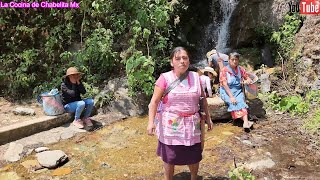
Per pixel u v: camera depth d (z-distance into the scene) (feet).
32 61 22.13
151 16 21.67
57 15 23.61
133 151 16.35
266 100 20.59
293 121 18.57
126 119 19.83
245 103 18.51
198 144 12.10
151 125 11.66
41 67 22.63
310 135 17.01
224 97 18.86
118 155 15.99
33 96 21.57
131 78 19.80
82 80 21.81
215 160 15.21
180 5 25.41
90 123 18.76
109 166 15.06
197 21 27.55
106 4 22.35
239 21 26.17
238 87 18.76
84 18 22.75
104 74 22.40
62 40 22.95
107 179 14.08
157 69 22.50
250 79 19.16
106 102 20.56
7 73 21.83
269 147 16.17
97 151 16.38
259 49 25.62
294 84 21.34
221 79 18.80
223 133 17.75
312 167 14.56
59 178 14.17
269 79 22.02
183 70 11.43
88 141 17.35
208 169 14.53
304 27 22.62
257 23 25.32
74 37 23.44
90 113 19.27
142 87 20.40
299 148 16.02
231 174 13.02
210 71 20.44
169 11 23.38
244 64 24.45
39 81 22.27
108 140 17.46
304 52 21.43
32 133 17.85
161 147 12.04
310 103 19.39
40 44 23.21
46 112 18.92
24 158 15.74
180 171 14.52
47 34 23.32
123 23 22.66
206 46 27.43
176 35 25.59
